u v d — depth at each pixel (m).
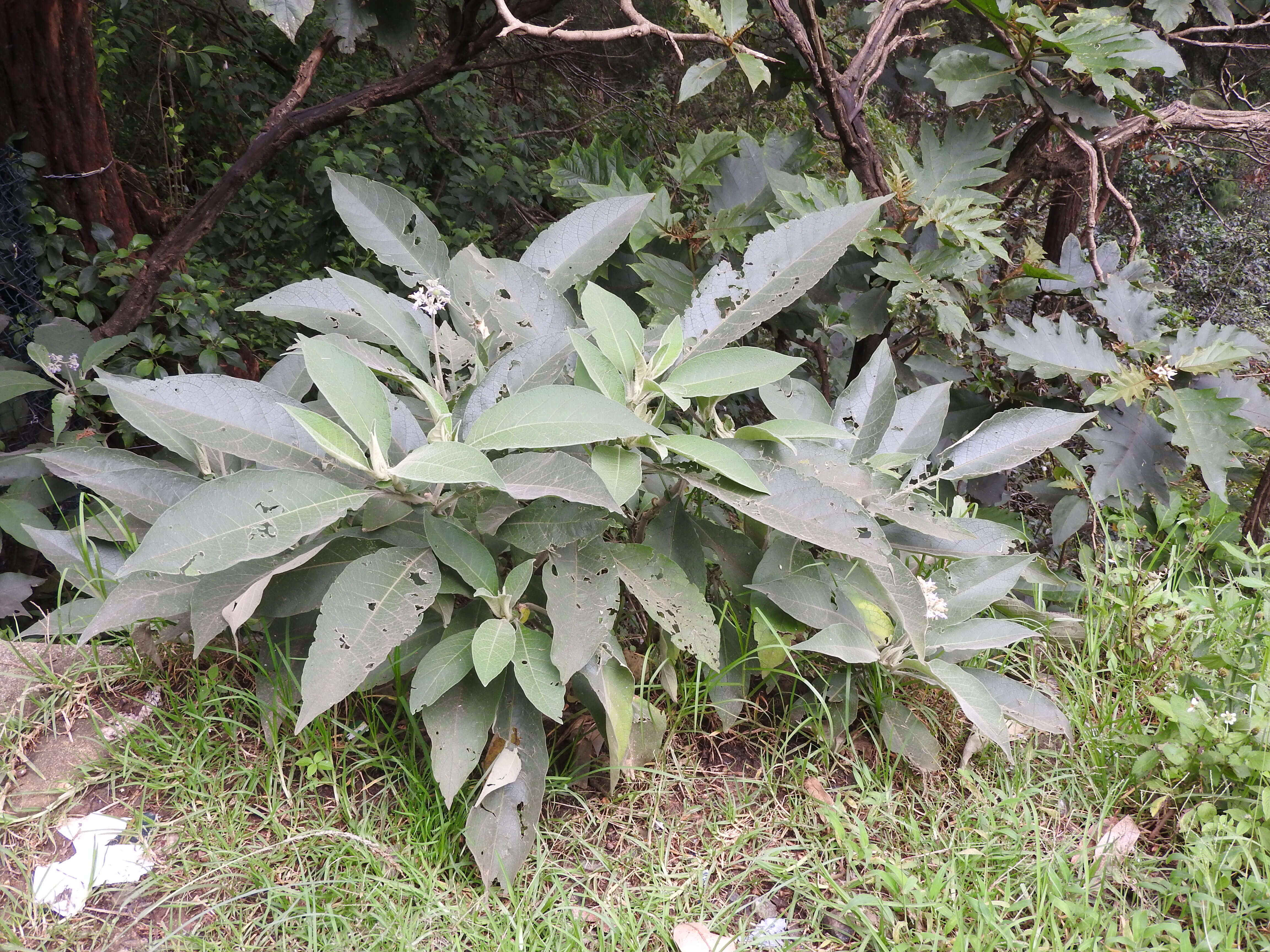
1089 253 3.09
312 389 2.60
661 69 9.69
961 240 2.76
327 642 1.57
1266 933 1.74
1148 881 1.78
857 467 2.10
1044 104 2.98
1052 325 2.94
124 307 4.30
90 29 4.45
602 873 1.82
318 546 1.75
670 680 2.07
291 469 1.69
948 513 2.82
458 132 8.14
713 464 1.80
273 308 2.14
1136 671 2.37
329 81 8.23
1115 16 3.01
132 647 2.06
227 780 1.88
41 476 2.84
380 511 1.81
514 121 9.04
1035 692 2.14
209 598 1.73
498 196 7.63
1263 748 1.89
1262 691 2.04
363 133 7.64
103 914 1.62
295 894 1.65
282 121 4.01
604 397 1.71
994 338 2.91
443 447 1.65
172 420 1.72
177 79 8.01
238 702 1.97
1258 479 3.54
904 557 2.43
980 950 1.59
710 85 9.54
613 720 1.78
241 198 7.29
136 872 1.69
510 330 2.18
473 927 1.67
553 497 1.83
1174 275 8.95
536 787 1.74
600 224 2.36
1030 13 2.75
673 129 9.34
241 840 1.77
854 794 2.02
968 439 2.31
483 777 1.82
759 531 2.32
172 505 2.03
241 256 7.24
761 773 2.06
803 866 1.84
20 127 4.33
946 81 2.96
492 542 2.00
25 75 4.24
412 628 1.63
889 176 3.03
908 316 3.06
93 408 3.64
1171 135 3.54
